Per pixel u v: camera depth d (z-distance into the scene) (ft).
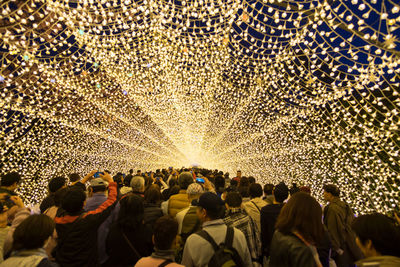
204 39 24.34
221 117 57.36
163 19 17.66
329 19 12.84
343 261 11.53
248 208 12.62
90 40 22.86
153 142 68.80
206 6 16.31
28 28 15.30
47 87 26.04
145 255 8.91
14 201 10.88
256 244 9.86
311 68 18.48
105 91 40.98
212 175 27.50
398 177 20.16
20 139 31.45
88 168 48.80
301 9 13.35
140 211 9.04
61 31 18.03
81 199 9.14
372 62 13.39
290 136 41.34
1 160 28.81
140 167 66.80
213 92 47.06
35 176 34.09
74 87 30.32
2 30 14.90
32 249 6.45
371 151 23.38
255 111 45.11
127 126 59.26
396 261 5.17
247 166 52.90
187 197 11.95
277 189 10.93
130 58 27.89
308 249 5.79
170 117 58.03
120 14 17.66
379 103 16.02
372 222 5.78
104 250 9.90
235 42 21.01
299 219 6.20
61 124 36.19
